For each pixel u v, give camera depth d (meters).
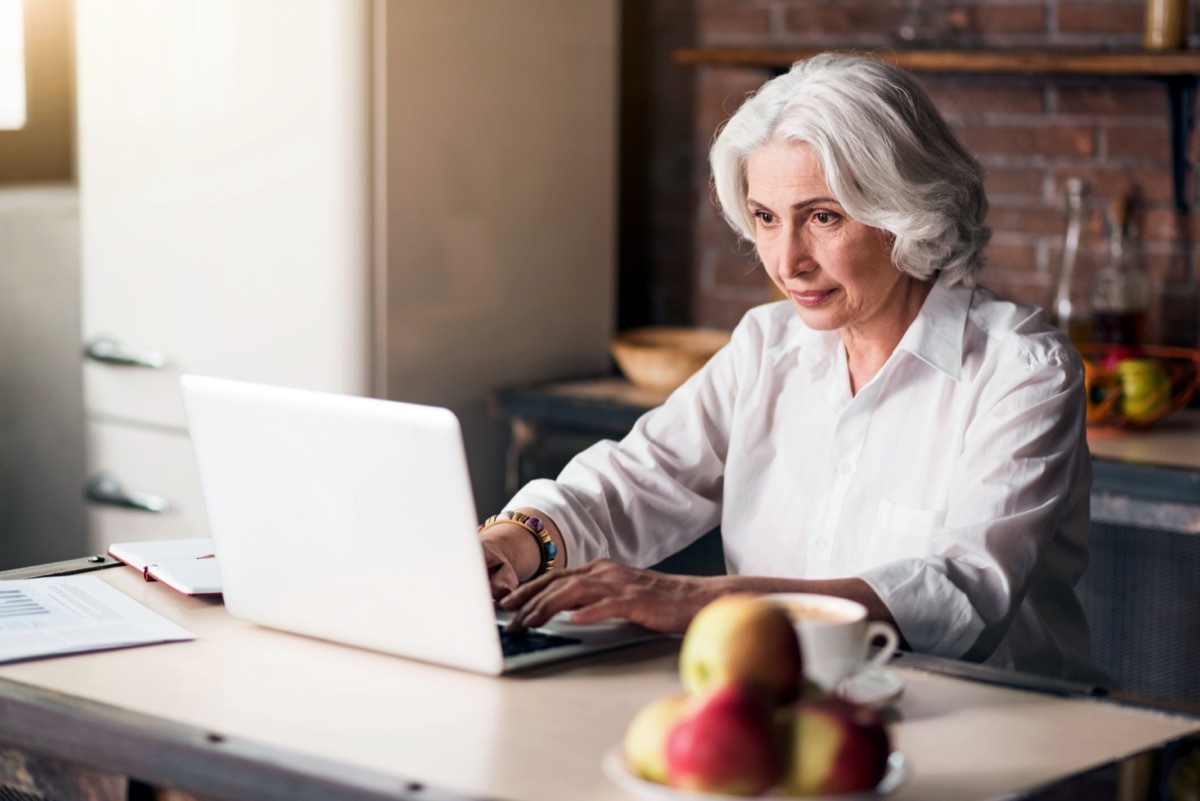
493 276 3.30
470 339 3.27
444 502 1.42
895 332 1.99
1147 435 2.83
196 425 1.59
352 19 2.97
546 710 1.36
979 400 1.90
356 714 1.34
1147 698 1.41
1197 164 3.05
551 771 1.21
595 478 2.10
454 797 1.14
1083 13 3.14
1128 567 2.87
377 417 1.43
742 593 1.59
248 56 3.11
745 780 1.01
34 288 3.61
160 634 1.58
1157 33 2.95
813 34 3.45
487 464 3.35
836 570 1.99
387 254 3.07
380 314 3.08
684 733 1.03
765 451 2.10
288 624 1.59
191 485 3.32
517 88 3.29
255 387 1.53
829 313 1.92
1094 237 3.17
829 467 2.01
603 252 3.56
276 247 3.12
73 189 3.76
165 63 3.23
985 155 3.29
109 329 3.41
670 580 1.60
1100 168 3.16
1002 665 1.91
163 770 1.28
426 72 3.09
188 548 1.92
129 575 1.84
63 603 1.69
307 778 1.19
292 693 1.40
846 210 1.83
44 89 3.74
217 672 1.46
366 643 1.53
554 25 3.36
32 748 1.38
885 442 1.97
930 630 1.62
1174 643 2.84
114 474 3.45
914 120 1.84
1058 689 1.43
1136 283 2.99
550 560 1.91
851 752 1.02
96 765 1.32
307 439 1.49
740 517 2.11
